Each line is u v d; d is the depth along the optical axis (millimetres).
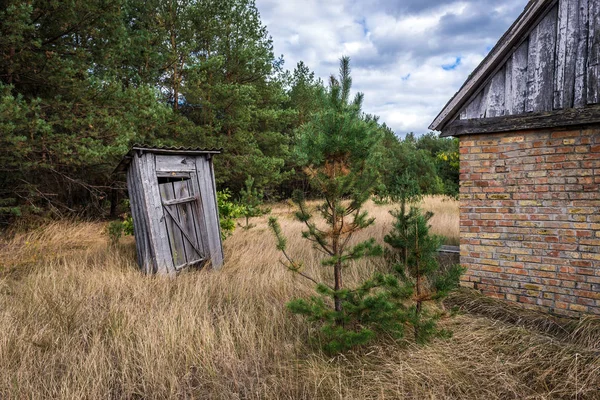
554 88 4125
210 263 6457
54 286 4707
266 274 5391
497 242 4582
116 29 8531
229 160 15289
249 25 15016
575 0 3994
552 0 4098
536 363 3201
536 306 4312
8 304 4316
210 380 3107
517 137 4410
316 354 3477
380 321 3213
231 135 15359
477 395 2834
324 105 3344
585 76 3930
